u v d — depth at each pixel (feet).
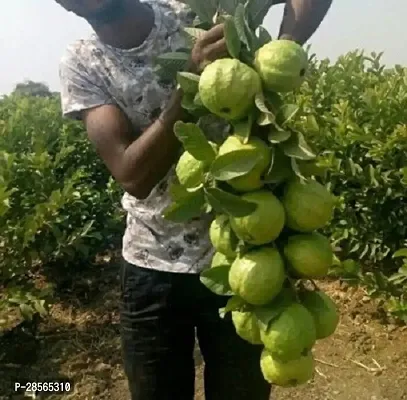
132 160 6.02
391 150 16.88
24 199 18.24
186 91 5.06
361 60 24.31
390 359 14.89
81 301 19.35
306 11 6.08
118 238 24.11
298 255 4.73
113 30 6.50
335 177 17.69
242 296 4.72
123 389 14.73
